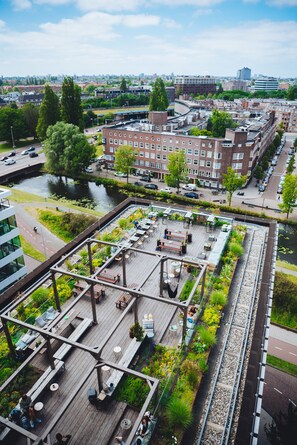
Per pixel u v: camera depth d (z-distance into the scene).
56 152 94.06
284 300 42.59
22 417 16.56
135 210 40.69
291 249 57.00
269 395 33.03
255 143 83.56
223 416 17.00
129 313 23.50
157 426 16.23
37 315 23.44
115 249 30.77
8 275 39.53
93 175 91.94
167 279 26.67
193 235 34.09
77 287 25.95
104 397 16.78
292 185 61.16
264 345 20.81
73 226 58.00
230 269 28.17
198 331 21.67
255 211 68.38
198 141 78.62
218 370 19.31
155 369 18.95
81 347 16.72
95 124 161.88
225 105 172.12
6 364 19.94
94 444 15.49
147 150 88.12
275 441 25.34
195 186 80.38
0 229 36.97
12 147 121.38
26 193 79.69
